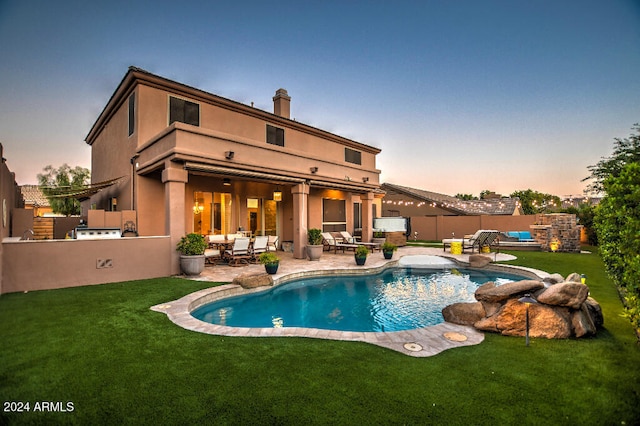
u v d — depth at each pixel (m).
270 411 2.72
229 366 3.57
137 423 2.56
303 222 12.88
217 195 13.64
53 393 2.99
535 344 4.36
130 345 4.15
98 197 15.53
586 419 2.63
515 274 10.83
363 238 17.22
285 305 7.71
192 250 8.78
